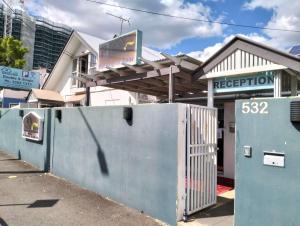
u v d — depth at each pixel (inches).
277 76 250.1
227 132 369.4
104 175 287.3
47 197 281.0
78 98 744.3
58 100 800.9
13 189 307.0
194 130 230.2
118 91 634.2
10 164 440.1
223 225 206.7
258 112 173.0
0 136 577.0
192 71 316.8
